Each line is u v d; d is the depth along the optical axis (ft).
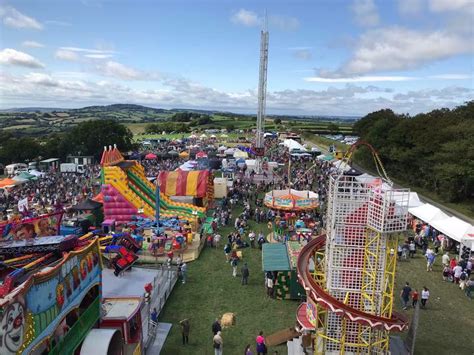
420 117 226.99
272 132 477.36
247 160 219.61
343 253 48.91
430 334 59.77
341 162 50.67
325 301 45.09
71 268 39.55
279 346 56.44
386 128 239.91
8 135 346.13
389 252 49.80
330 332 50.42
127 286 70.18
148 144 334.65
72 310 40.11
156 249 89.10
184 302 69.36
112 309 49.52
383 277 47.83
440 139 179.83
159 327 60.34
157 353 53.52
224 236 108.88
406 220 46.14
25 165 223.71
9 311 28.50
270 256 76.02
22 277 34.99
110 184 111.14
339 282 49.32
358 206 48.14
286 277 70.64
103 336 41.60
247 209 126.93
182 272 77.56
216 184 153.48
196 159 229.25
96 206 109.50
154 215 111.45
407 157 201.26
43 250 43.70
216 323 55.83
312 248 59.26
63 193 145.89
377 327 43.60
